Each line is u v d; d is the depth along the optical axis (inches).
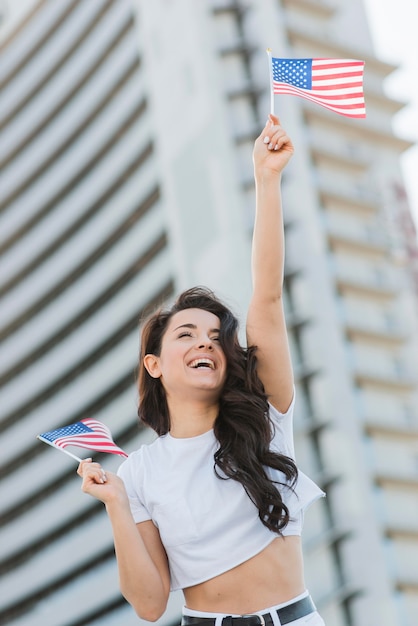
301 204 2065.7
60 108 2341.3
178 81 2108.8
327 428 1877.5
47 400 2320.4
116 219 2204.7
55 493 2142.0
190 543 156.7
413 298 2112.5
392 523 1831.9
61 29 2333.9
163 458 165.8
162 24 2158.0
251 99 2106.3
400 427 1923.0
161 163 2105.1
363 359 1990.7
